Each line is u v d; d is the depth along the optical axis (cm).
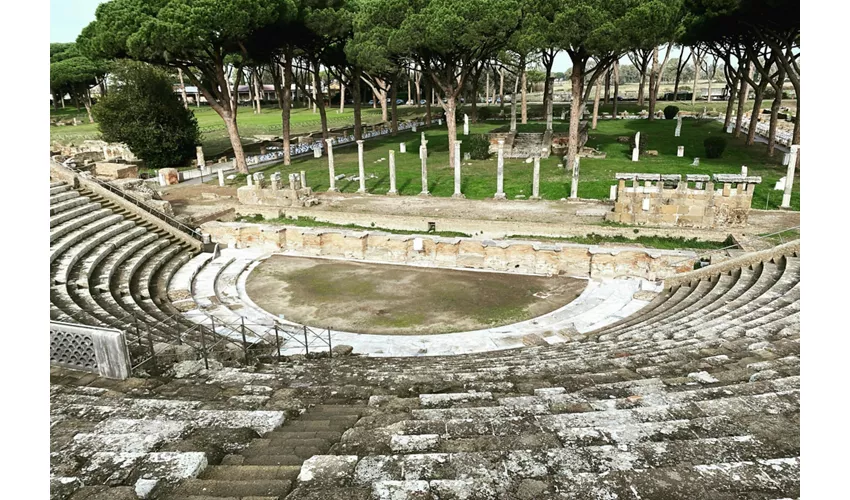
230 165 5050
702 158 4359
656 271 2298
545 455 545
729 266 2159
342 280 2395
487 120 7419
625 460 533
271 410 790
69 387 921
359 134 5838
